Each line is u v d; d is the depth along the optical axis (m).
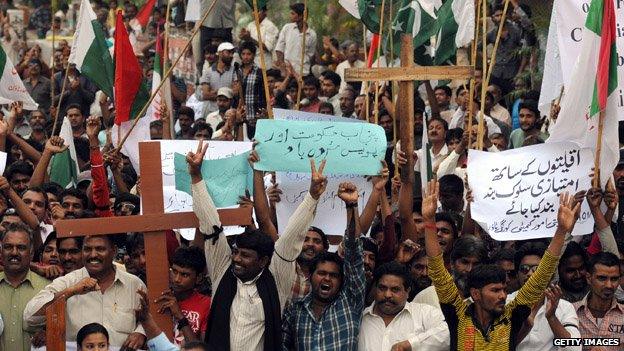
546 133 16.81
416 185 15.38
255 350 11.17
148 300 11.11
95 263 11.48
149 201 11.35
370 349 11.27
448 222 12.73
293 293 12.08
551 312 11.34
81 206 13.85
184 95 22.03
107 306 11.59
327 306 11.31
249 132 18.89
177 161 11.64
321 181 11.17
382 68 12.28
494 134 16.80
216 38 22.08
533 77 19.42
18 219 13.17
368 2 14.98
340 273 11.30
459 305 11.16
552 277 12.17
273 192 12.48
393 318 11.37
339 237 12.75
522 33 19.66
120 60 14.97
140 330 11.44
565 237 11.10
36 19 29.50
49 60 28.06
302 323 11.29
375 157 12.01
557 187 12.30
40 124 19.19
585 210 12.25
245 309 11.18
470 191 12.53
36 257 13.34
